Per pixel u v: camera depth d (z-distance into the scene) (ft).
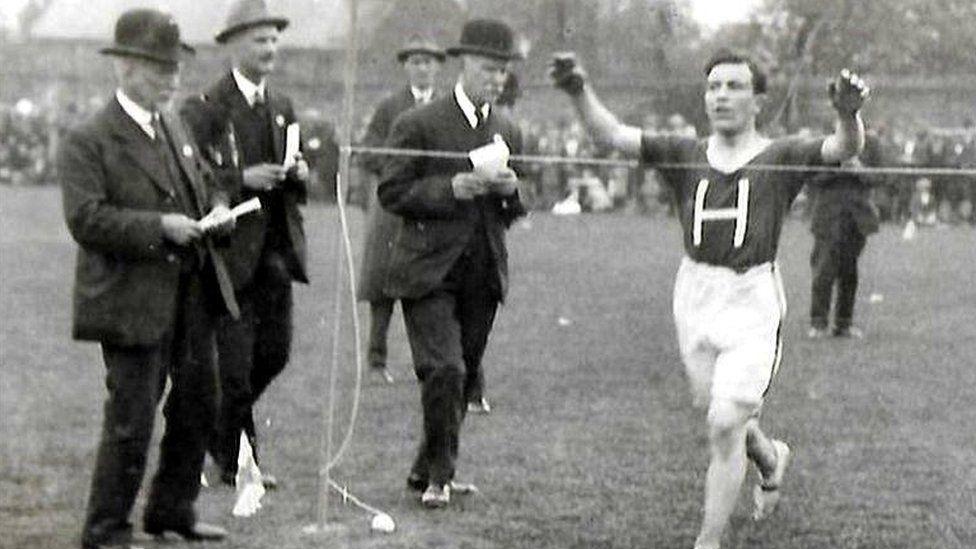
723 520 20.11
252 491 22.74
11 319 42.27
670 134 21.63
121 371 19.88
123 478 20.04
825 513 23.17
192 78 48.91
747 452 22.17
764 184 20.58
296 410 30.68
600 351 38.78
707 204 20.72
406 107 33.81
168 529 21.04
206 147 24.34
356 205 77.36
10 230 69.92
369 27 54.75
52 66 99.14
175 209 20.40
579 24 38.01
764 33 53.98
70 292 48.42
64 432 27.99
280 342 25.66
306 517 22.58
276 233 25.40
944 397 32.99
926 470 26.05
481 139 23.99
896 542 21.56
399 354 38.65
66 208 19.63
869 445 28.09
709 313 20.66
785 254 61.31
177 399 20.84
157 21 20.27
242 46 24.89
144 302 19.69
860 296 51.06
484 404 30.99
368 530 21.84
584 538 21.54
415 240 23.16
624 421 30.01
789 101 54.29
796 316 46.42
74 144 19.85
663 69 39.42
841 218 41.88
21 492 23.45
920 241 69.26
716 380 20.25
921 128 70.95
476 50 23.94
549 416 30.45
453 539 21.38
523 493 24.16
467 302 23.79
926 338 41.96
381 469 25.84
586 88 21.72
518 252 64.03
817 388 33.96
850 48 58.80
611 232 73.41
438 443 23.18
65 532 21.20
